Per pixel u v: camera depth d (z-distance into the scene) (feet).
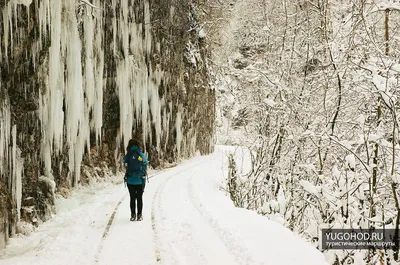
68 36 35.42
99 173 51.08
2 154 23.11
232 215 29.43
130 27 57.16
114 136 56.18
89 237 23.71
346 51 30.27
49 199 31.12
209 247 21.43
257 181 40.34
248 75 42.27
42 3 28.04
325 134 28.25
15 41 25.45
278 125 38.70
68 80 35.94
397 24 29.32
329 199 23.56
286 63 41.32
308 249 20.21
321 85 34.06
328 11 35.96
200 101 110.01
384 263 21.57
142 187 28.78
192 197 39.55
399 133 21.99
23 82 27.02
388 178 22.44
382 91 21.30
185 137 95.50
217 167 82.33
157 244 22.29
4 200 23.17
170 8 76.54
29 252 21.13
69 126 36.55
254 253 19.27
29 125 28.63
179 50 84.43
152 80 66.18
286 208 31.63
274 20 48.65
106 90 52.34
